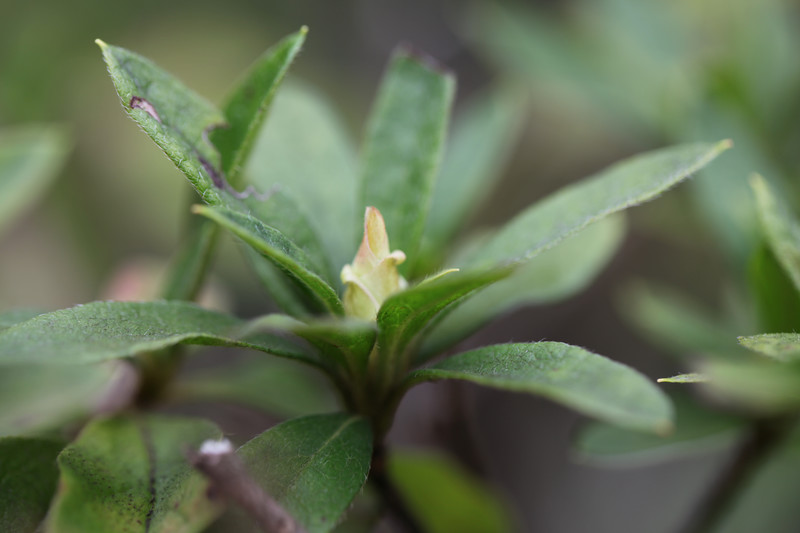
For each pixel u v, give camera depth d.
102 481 0.17
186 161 0.17
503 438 0.35
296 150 0.20
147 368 0.20
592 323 0.34
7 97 0.32
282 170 0.20
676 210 0.26
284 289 0.18
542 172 0.36
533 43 0.28
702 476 0.33
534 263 0.20
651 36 0.28
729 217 0.22
